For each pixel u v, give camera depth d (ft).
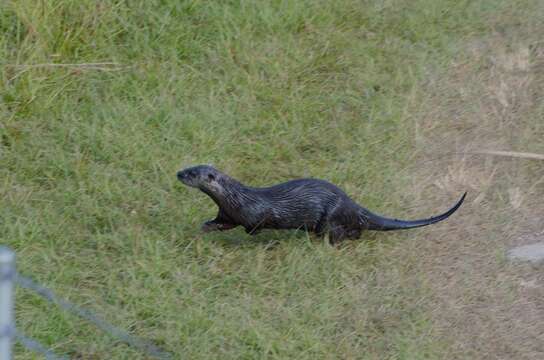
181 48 74.84
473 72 79.66
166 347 49.01
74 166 62.34
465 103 75.87
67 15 72.43
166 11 76.84
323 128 70.64
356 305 53.52
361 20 83.30
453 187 66.13
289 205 56.39
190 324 50.21
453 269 57.77
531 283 57.26
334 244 57.93
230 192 55.52
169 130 67.00
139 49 73.61
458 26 85.51
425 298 54.70
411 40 82.48
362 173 65.77
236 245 57.36
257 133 69.10
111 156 63.82
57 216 58.03
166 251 55.77
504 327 53.21
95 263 54.54
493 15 87.61
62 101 67.77
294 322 51.37
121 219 58.49
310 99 73.31
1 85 67.05
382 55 79.71
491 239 61.00
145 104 69.10
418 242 59.72
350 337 51.08
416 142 70.44
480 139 71.77
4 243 54.80
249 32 78.02
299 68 76.07
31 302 50.75
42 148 63.87
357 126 71.31
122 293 52.26
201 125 68.13
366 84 75.82
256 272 54.80
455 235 61.11
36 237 55.77
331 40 79.66
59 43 70.95
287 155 67.36
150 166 63.62
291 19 80.23
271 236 58.70
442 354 50.44
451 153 69.87
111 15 74.23
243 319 51.03
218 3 79.87
